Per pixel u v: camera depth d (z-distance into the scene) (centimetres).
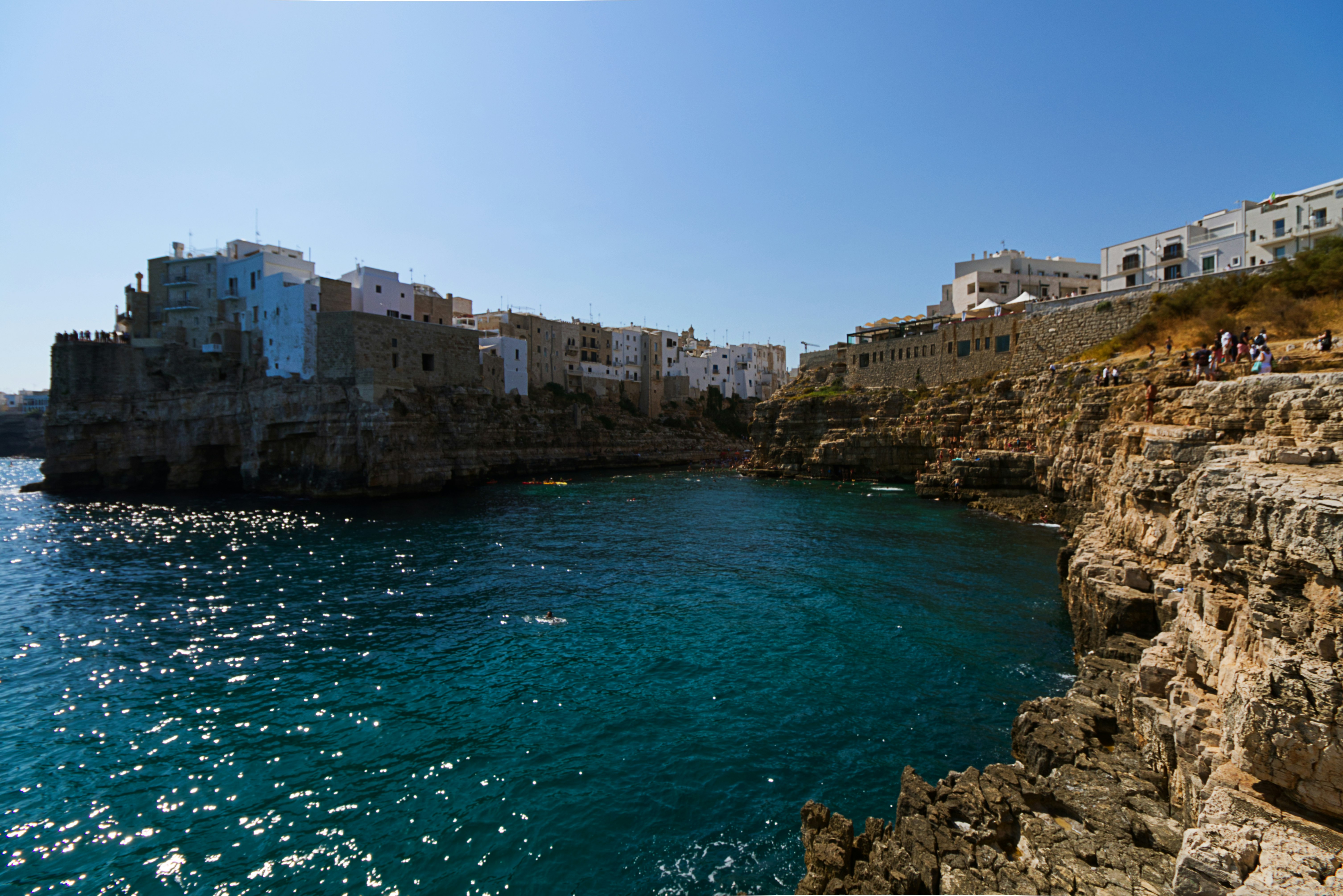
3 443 17500
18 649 2519
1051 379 5462
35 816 1479
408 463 6938
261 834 1408
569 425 10519
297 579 3547
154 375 7894
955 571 3419
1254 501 840
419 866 1305
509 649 2466
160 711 1981
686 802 1484
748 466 9825
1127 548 2006
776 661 2281
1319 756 681
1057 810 1160
